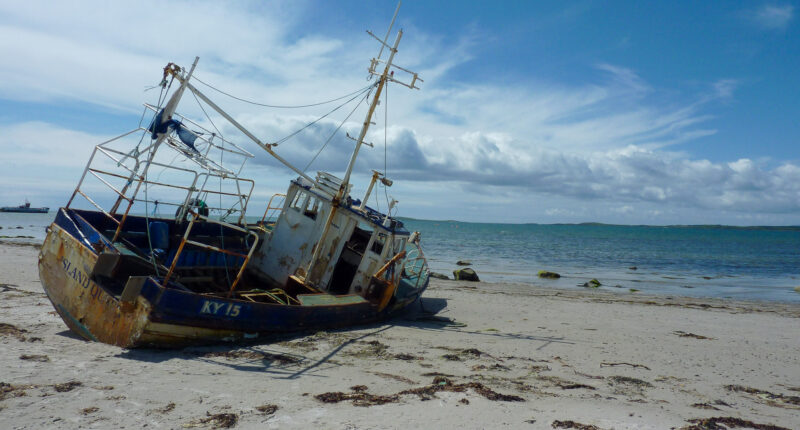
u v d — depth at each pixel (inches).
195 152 381.4
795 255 2379.4
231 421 218.5
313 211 518.6
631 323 601.0
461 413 242.1
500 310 653.3
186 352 339.0
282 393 263.6
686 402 291.3
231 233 516.7
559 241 3528.5
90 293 352.2
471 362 358.6
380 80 504.4
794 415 277.6
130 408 228.8
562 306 718.5
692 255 2289.6
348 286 573.0
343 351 370.6
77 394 242.5
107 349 332.2
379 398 259.9
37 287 600.4
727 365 403.2
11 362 289.1
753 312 748.0
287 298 462.3
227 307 357.1
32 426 201.6
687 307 777.6
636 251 2522.1
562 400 276.1
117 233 362.6
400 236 562.6
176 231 464.8
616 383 325.4
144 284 327.9
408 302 590.9
